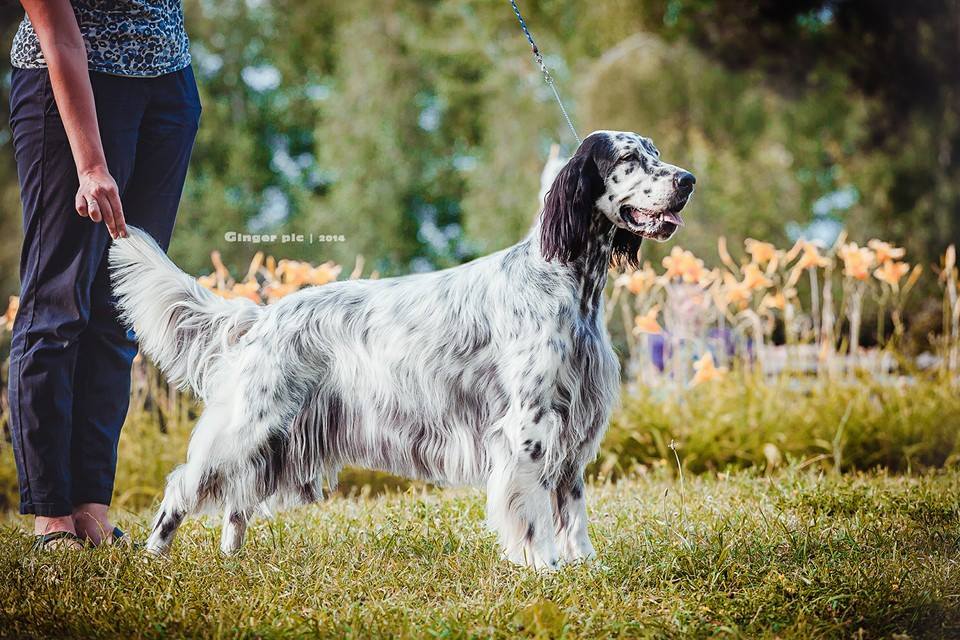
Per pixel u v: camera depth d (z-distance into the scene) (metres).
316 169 26.94
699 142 20.75
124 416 6.20
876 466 8.85
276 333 5.63
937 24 21.69
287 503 5.77
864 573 4.71
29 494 5.72
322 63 27.33
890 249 9.62
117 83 5.82
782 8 22.02
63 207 5.68
